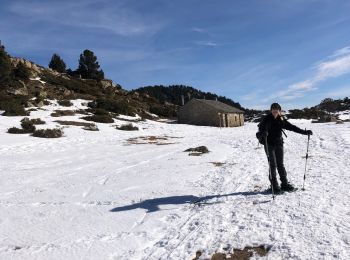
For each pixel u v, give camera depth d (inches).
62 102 1760.6
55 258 201.3
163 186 363.3
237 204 280.1
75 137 1080.2
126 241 220.5
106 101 1860.2
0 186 408.8
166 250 205.2
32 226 258.2
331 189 301.3
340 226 214.4
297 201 271.6
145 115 2151.8
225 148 715.4
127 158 635.5
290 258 181.2
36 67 2438.5
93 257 200.2
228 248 201.8
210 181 377.1
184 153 639.8
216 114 2060.8
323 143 660.1
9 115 1360.7
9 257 205.6
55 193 360.8
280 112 298.0
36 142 939.3
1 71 1831.9
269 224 229.3
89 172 490.6
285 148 634.2
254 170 427.2
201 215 260.5
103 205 306.8
